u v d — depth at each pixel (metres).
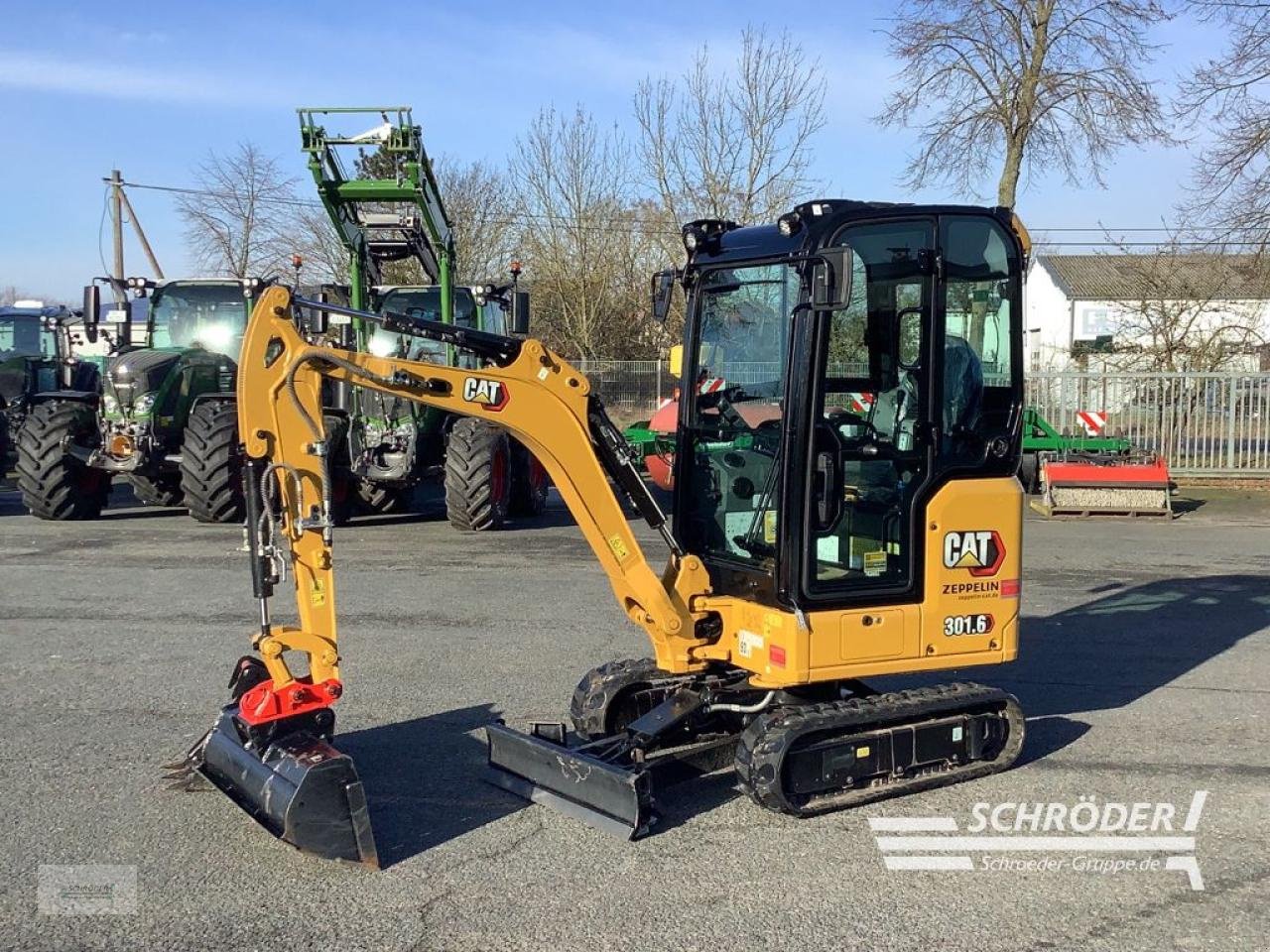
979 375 5.13
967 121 21.19
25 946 3.75
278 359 4.48
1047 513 14.61
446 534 12.45
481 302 13.66
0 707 6.21
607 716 5.43
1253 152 18.09
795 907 4.07
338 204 12.70
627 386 29.08
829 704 4.94
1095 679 7.10
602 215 34.38
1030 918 4.00
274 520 4.57
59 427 12.70
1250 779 5.38
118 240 35.50
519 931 3.87
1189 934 3.90
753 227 5.34
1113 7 19.95
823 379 4.72
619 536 5.09
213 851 4.48
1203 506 15.66
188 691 6.52
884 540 4.99
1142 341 24.39
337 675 4.67
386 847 4.54
